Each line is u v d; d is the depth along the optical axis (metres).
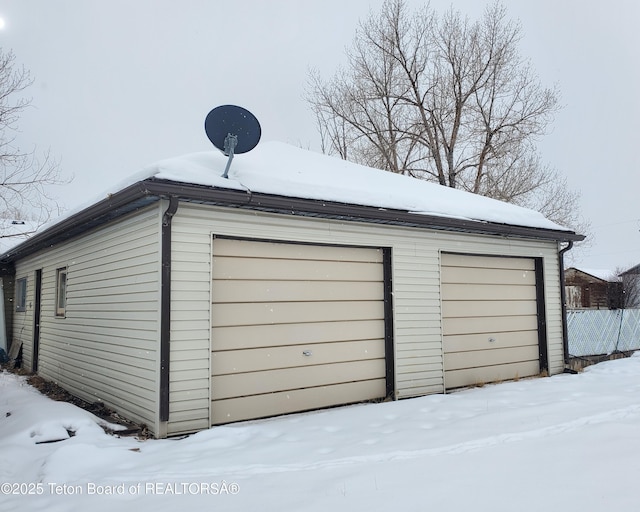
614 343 12.52
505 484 3.44
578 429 4.86
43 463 4.37
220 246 6.07
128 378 6.19
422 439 4.74
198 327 5.68
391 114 23.41
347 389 7.02
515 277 9.28
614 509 2.95
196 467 4.14
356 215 6.72
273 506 3.24
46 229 8.95
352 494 3.37
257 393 6.22
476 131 22.59
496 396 6.99
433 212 7.66
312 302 6.80
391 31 23.08
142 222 6.04
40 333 10.66
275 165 7.62
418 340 7.66
